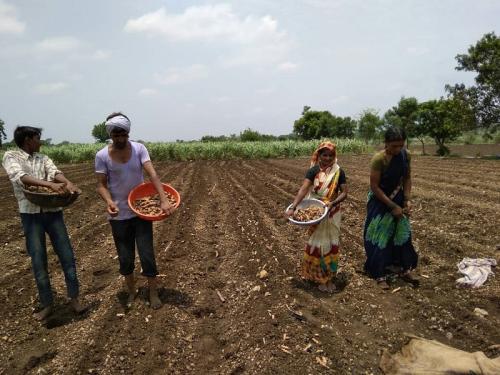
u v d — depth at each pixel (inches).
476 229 293.3
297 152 1398.9
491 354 155.3
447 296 197.8
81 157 1306.6
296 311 187.0
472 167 716.0
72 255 196.2
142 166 198.8
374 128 1943.9
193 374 151.0
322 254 204.7
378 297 200.7
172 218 371.6
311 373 147.8
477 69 1049.5
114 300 207.3
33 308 202.4
